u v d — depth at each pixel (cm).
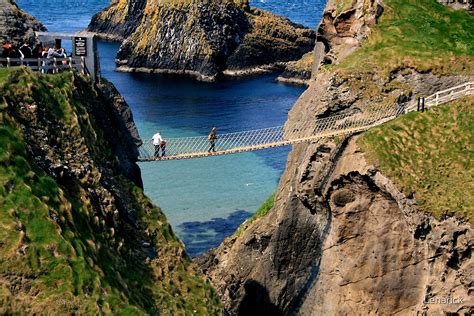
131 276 3244
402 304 4894
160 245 3625
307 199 5300
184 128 9519
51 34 3919
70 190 3250
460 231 4541
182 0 14662
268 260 5559
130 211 3594
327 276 5219
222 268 5881
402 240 4859
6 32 3944
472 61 5466
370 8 5812
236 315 5609
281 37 15412
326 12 5941
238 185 7794
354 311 5062
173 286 3450
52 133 3347
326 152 5222
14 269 2784
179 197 7388
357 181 4991
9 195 2925
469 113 5138
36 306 2750
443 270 4625
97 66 3941
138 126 9594
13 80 3325
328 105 5397
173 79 13875
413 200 4706
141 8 18512
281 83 13288
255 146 4775
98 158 3550
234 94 12162
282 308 5488
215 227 6831
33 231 2894
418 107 5219
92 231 3175
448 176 4806
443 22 5900
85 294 2842
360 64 5462
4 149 3022
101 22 19388
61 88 3544
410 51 5541
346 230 5091
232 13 14825
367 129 5109
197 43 14288
